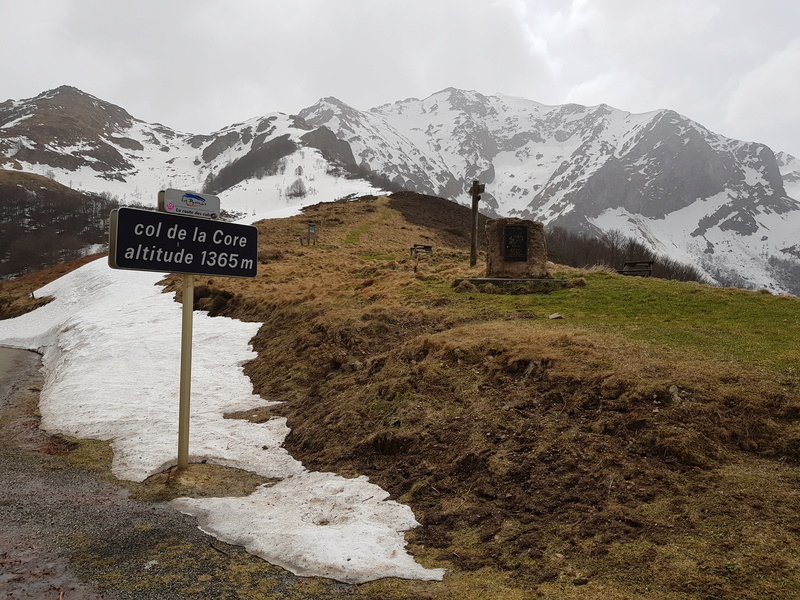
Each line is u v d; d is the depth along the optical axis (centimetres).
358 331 1562
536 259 2072
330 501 789
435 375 1099
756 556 532
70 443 1123
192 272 954
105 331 2147
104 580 558
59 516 736
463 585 550
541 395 944
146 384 1502
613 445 785
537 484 738
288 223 6419
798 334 1184
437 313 1653
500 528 662
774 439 752
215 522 720
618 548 582
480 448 838
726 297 1662
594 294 1803
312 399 1260
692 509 631
